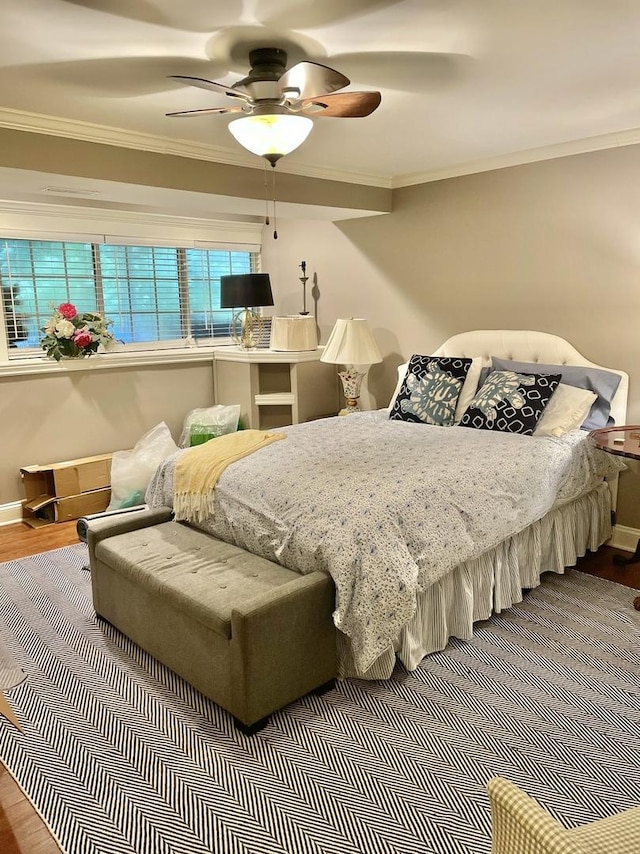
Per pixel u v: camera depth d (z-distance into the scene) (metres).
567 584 3.32
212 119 2.93
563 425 3.37
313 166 4.02
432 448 3.13
